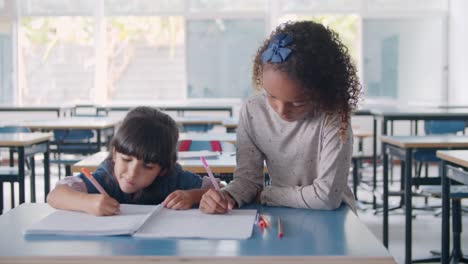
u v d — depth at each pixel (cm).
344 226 109
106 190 133
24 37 763
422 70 754
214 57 766
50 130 477
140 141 124
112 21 762
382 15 750
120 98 771
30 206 128
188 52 765
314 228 107
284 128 136
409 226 292
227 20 761
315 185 127
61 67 766
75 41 764
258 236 101
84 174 131
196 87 770
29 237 100
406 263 293
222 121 497
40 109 661
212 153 230
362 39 754
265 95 140
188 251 90
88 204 115
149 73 769
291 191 129
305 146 134
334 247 93
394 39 755
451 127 474
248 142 141
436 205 465
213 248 92
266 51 118
